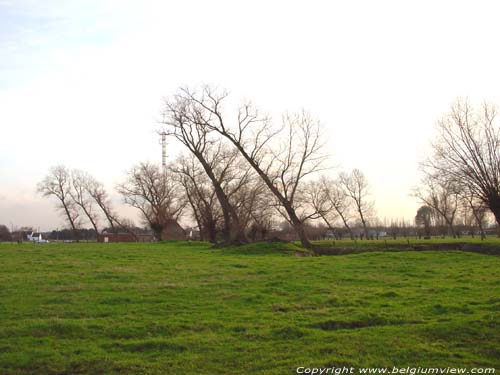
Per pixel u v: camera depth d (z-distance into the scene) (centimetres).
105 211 10775
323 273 2609
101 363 1173
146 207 9812
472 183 4572
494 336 1289
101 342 1331
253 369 1120
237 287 2150
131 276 2516
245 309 1712
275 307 1730
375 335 1334
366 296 1897
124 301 1844
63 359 1201
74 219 10744
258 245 4491
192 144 5584
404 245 4575
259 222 6681
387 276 2494
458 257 3288
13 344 1314
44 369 1148
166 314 1641
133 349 1274
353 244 5009
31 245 5716
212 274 2605
